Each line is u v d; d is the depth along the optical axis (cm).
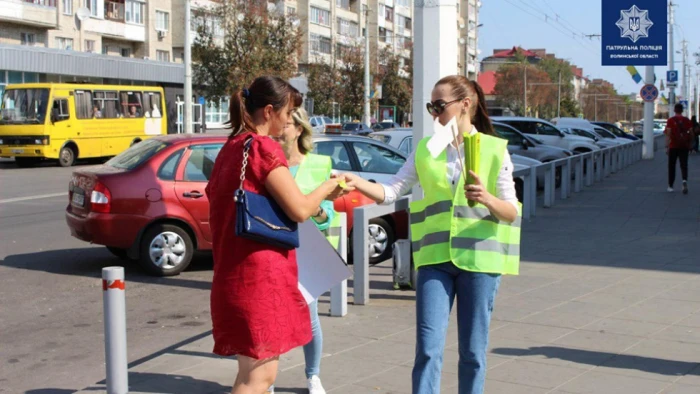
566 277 888
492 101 10794
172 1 5847
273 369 363
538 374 545
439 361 402
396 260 830
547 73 11194
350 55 6312
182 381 544
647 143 3350
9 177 2444
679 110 1827
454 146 412
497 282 411
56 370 623
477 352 407
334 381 538
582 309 736
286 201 353
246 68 4444
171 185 956
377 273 946
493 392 509
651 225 1334
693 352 596
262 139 356
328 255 448
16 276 977
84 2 5016
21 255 1112
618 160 2669
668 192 1867
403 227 1052
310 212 364
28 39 4600
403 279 827
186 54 3609
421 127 780
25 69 3731
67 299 864
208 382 542
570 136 2709
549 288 829
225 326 355
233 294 352
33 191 1984
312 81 6144
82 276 979
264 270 352
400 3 9212
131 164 972
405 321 699
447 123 411
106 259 1085
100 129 3194
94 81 4297
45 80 4009
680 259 1005
